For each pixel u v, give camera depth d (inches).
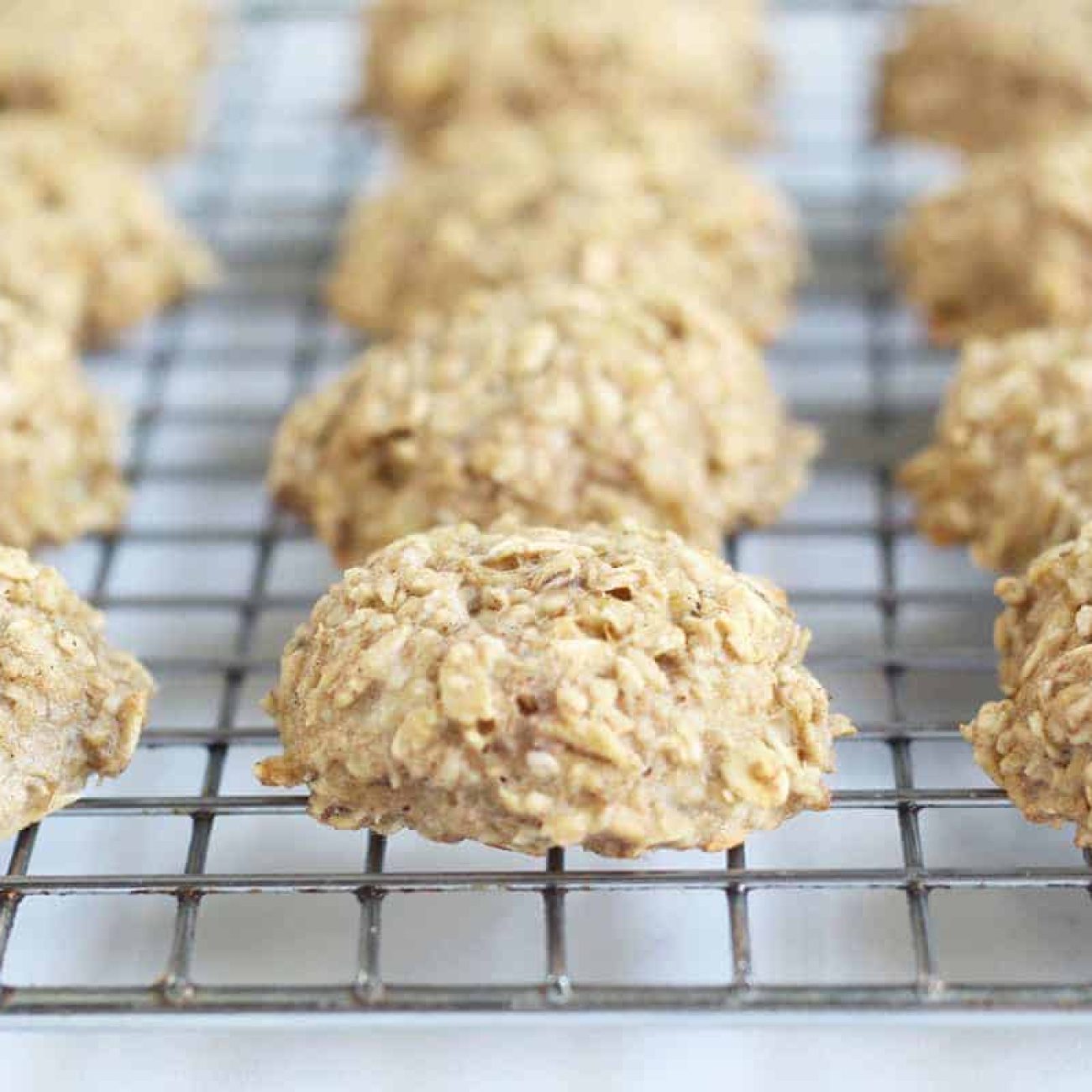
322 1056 13.5
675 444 14.9
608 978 13.6
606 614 13.2
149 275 17.4
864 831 14.3
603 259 16.3
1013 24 18.5
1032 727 13.3
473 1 19.1
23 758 13.4
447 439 14.8
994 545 14.9
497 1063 13.4
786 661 13.6
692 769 12.9
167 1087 13.3
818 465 16.6
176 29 19.6
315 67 21.7
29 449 15.3
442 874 13.0
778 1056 13.4
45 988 12.7
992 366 15.5
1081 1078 13.3
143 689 14.0
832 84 21.0
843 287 18.2
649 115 18.1
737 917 12.8
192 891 13.1
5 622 13.7
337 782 13.2
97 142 18.6
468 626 13.2
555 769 12.8
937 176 19.6
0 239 16.7
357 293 17.2
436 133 18.7
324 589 16.0
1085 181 16.7
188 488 16.8
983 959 13.6
